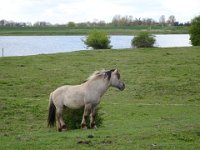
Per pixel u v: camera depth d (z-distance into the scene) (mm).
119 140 13109
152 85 30484
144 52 44969
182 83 30938
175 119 19453
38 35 143375
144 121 19469
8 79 31828
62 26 175875
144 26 160375
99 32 56000
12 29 173250
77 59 40438
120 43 84562
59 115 16047
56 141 13281
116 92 28719
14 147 12578
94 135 14062
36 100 25656
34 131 17828
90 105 15859
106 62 38938
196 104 25531
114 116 21594
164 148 12148
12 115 21719
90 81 15969
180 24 163500
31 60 39750
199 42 55844
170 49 47469
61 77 32969
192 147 12297
